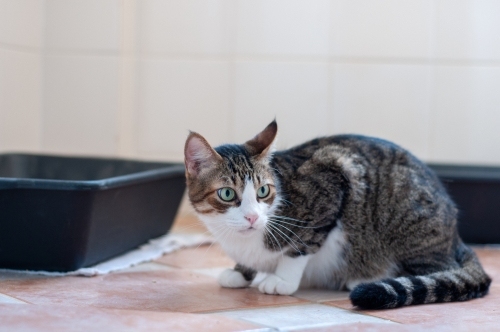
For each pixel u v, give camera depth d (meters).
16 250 1.50
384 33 2.00
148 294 1.40
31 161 1.85
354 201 1.45
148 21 2.03
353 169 1.46
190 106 2.04
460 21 1.99
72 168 1.85
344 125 2.03
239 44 2.02
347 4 2.00
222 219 1.42
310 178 1.44
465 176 1.79
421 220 1.44
